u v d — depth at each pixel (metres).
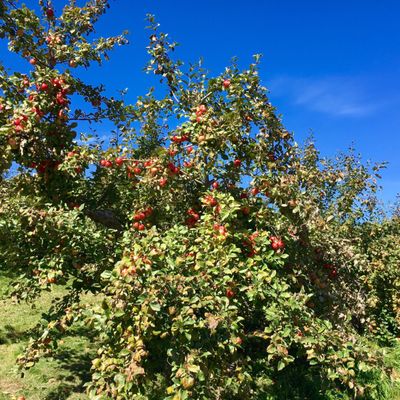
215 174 3.17
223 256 2.42
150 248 2.15
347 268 3.49
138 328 1.95
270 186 2.92
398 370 3.35
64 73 3.27
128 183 3.26
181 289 2.06
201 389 2.02
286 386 3.11
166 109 3.72
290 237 2.94
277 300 2.47
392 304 4.79
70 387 3.19
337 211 4.57
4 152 2.91
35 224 2.62
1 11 3.69
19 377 3.29
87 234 2.76
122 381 1.86
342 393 3.01
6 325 4.45
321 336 2.36
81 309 2.57
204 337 2.14
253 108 3.25
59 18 4.11
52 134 3.13
